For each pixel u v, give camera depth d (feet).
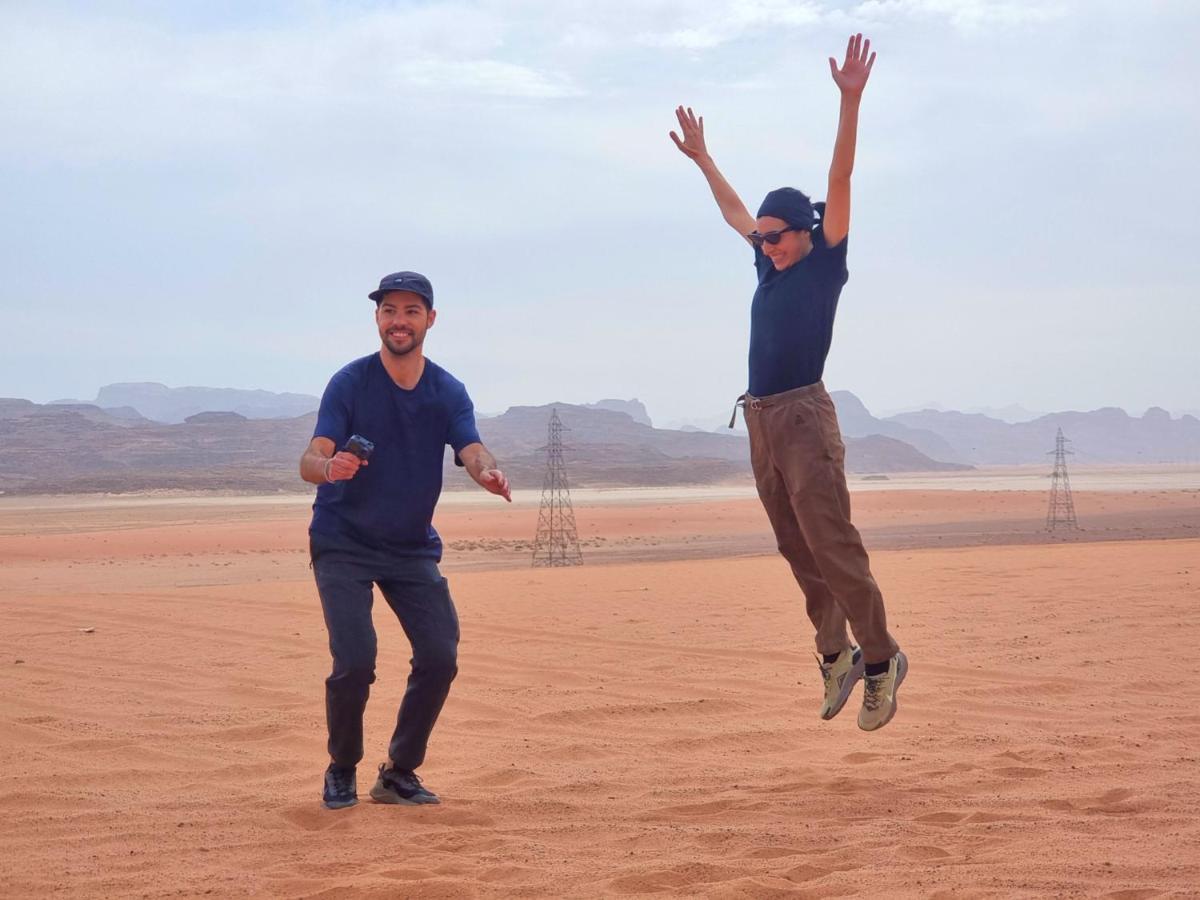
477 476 18.56
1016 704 26.58
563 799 18.86
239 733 24.64
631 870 14.42
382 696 29.22
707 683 30.53
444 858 15.37
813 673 31.96
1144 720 24.47
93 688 30.17
